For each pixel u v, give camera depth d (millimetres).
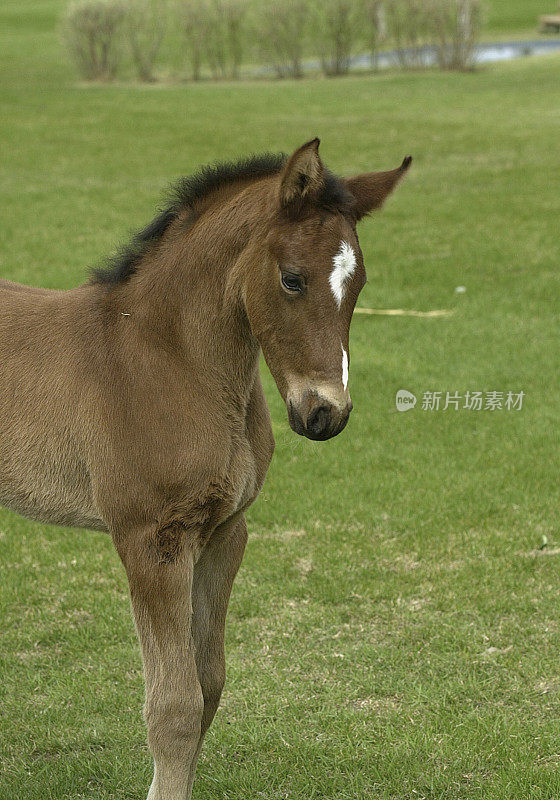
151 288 6391
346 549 10391
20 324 6820
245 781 7137
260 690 8172
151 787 6188
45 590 9820
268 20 49812
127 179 27062
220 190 6391
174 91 45062
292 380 5492
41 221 23047
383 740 7535
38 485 6613
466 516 11023
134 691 8273
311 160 5320
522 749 7340
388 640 8852
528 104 37625
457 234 21734
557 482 11766
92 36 48625
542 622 9039
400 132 32688
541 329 16562
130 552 6254
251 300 5715
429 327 16797
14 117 36406
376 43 51938
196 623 6672
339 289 5387
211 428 6172
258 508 11359
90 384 6406
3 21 72812
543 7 71312
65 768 7332
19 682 8391
